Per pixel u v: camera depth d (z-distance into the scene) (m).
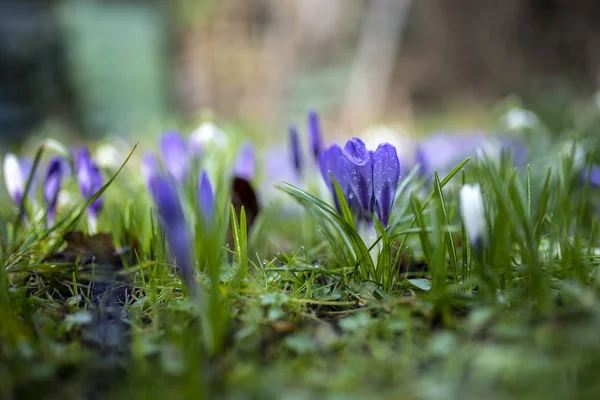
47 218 0.47
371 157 0.39
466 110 2.54
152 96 2.52
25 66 2.33
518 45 2.70
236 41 2.59
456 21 2.83
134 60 2.49
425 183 0.55
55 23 2.38
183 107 2.55
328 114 2.61
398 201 0.48
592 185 0.59
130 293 0.40
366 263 0.39
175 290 0.39
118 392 0.31
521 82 2.58
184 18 2.56
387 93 2.73
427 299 0.35
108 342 0.34
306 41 2.66
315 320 0.36
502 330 0.32
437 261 0.36
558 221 0.43
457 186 0.51
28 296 0.40
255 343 0.34
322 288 0.39
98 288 0.41
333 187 0.41
